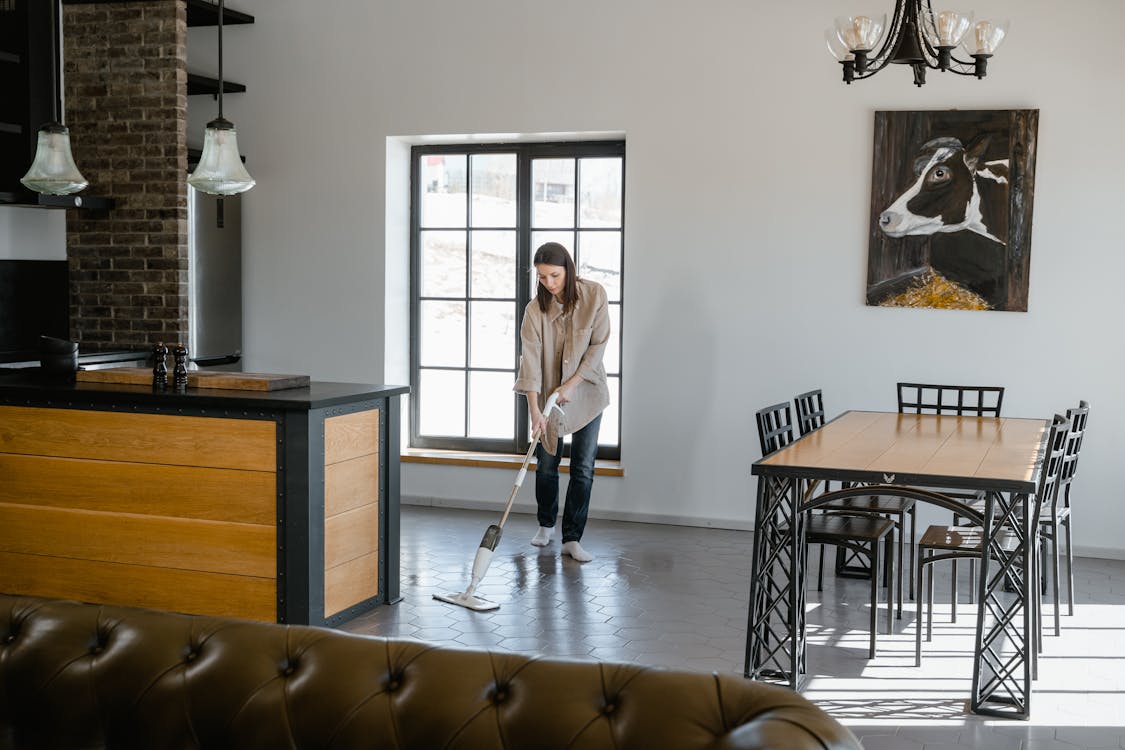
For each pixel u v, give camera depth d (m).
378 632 4.37
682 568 5.50
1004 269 5.92
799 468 3.69
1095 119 5.77
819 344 6.27
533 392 5.49
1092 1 5.74
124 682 2.00
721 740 1.64
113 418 4.43
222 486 4.27
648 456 6.59
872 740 3.40
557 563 5.57
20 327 6.89
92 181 6.73
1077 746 3.37
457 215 7.15
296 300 7.17
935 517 6.16
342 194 7.04
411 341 7.28
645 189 6.49
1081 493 5.91
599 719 1.74
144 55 6.57
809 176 6.22
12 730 2.07
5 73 6.02
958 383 6.06
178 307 6.62
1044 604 4.93
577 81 6.57
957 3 5.94
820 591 5.12
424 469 7.02
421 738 1.80
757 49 6.26
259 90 7.14
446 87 6.80
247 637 2.00
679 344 6.50
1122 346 5.80
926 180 6.00
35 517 4.59
